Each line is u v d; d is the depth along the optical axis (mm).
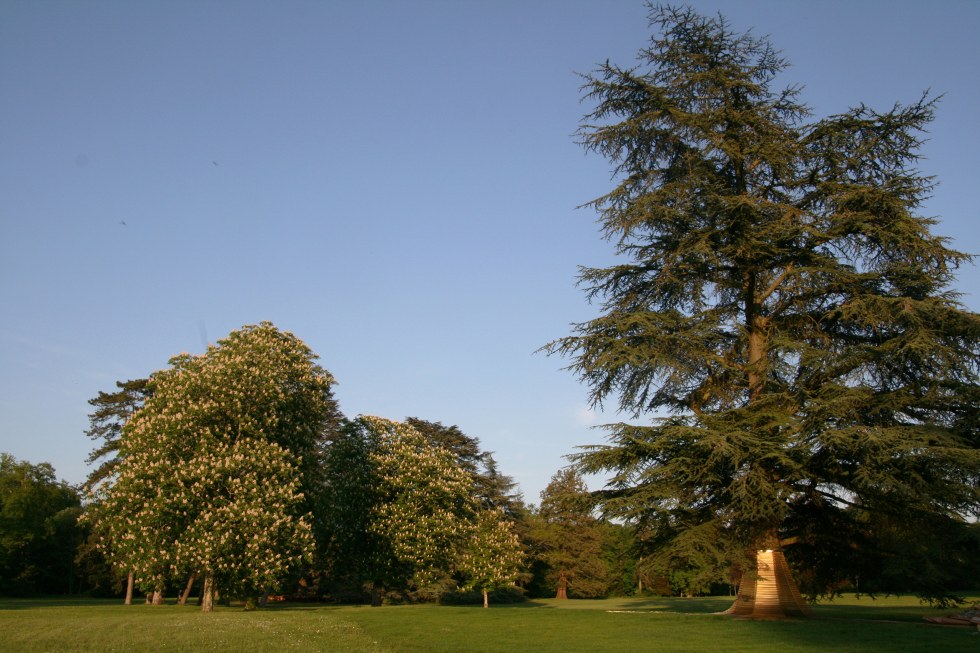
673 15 22406
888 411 19516
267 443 28375
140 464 26281
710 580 18234
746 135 22328
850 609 28062
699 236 21172
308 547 27250
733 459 17875
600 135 22500
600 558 68000
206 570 25234
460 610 27594
